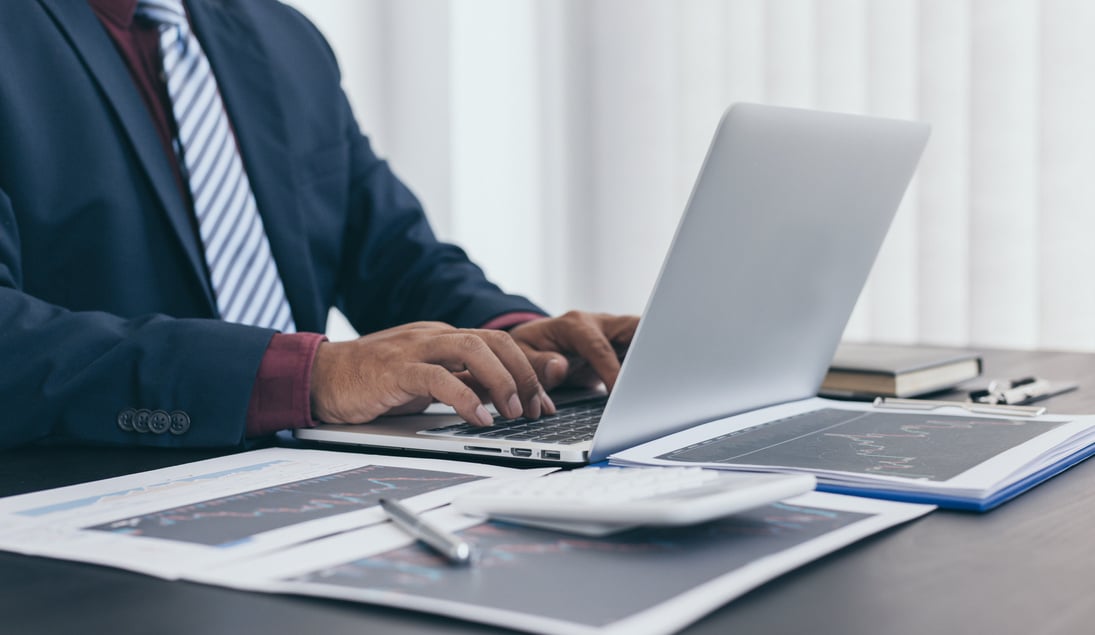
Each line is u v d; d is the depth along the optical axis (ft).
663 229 8.54
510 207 9.26
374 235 4.78
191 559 1.57
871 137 2.60
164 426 2.60
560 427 2.59
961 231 7.20
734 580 1.40
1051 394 3.38
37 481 2.23
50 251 3.73
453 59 9.41
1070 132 6.76
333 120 4.73
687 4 8.27
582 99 8.83
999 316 7.06
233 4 4.61
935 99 7.18
